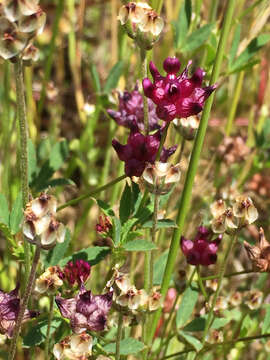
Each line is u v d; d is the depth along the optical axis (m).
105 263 0.17
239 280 0.19
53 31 0.19
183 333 0.13
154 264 0.13
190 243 0.12
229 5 0.12
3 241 0.19
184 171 0.19
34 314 0.10
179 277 0.13
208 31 0.15
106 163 0.18
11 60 0.08
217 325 0.13
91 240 0.19
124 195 0.12
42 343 0.12
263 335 0.13
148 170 0.10
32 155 0.14
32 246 0.12
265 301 0.18
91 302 0.09
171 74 0.10
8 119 0.17
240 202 0.11
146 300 0.10
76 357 0.09
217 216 0.12
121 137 0.19
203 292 0.13
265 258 0.12
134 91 0.13
